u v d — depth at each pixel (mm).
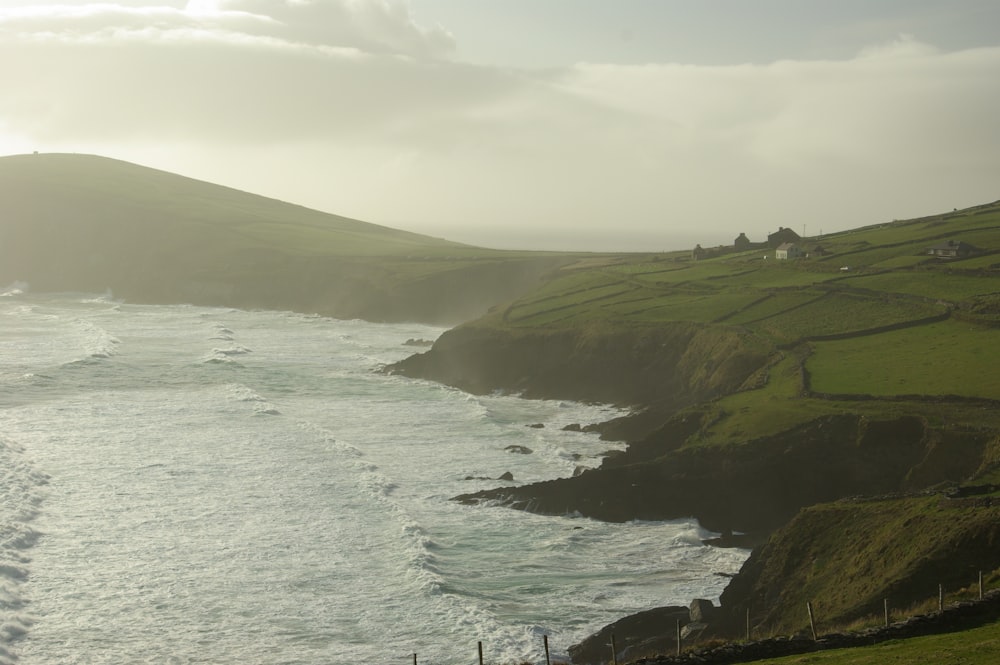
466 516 61125
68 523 55719
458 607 46438
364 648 42688
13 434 74188
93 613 44875
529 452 76938
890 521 46500
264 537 55062
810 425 63875
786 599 45750
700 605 45781
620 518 60438
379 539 55500
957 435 59062
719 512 60375
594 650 42188
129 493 61562
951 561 40969
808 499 60156
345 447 75062
